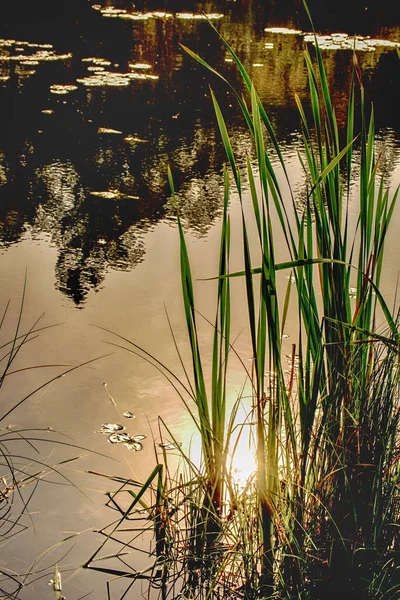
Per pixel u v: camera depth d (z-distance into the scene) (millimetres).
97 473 2715
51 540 2482
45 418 3152
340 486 2182
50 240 5203
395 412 2182
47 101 9180
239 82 10688
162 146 7629
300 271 2092
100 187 6363
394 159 7309
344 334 2160
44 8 16656
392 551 2172
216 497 2479
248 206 6031
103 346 3764
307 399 2152
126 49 12891
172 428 3135
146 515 2623
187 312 2311
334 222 2121
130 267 4785
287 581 2213
